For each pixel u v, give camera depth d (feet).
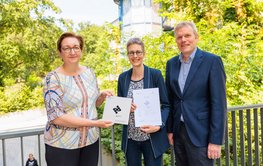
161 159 8.27
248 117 10.41
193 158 7.59
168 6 27.20
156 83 8.11
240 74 17.72
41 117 44.11
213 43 17.95
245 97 17.04
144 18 43.68
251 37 20.99
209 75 7.30
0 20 53.16
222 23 24.66
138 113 7.95
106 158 14.44
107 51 18.99
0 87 54.75
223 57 17.63
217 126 7.18
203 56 7.48
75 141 6.67
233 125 10.14
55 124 6.54
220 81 7.23
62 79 6.61
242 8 24.61
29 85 56.44
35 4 55.98
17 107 49.85
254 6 24.63
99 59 18.65
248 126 10.45
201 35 19.66
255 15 24.99
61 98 6.50
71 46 6.68
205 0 24.13
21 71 59.36
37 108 49.98
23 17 54.39
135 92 8.00
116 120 7.59
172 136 8.29
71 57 6.68
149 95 7.97
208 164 7.54
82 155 7.00
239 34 21.47
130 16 45.11
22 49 56.24
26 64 58.75
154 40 18.67
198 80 7.41
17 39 56.59
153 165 8.11
